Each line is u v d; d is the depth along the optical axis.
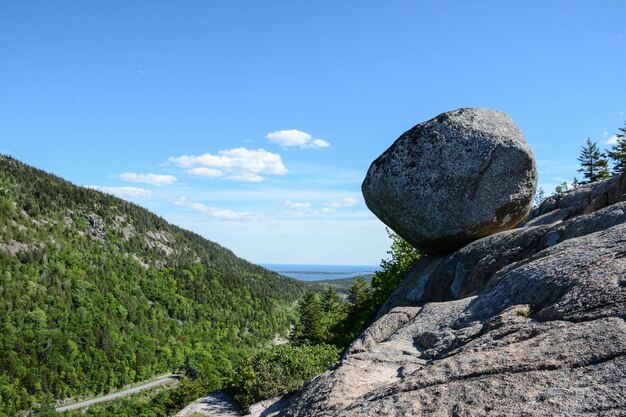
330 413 4.04
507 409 3.07
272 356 12.70
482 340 4.55
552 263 5.62
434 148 10.55
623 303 4.00
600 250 5.43
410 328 6.23
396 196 10.80
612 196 9.01
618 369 3.14
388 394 3.91
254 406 10.88
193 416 10.98
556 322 4.22
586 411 2.82
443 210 10.48
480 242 9.70
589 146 43.00
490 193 10.30
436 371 4.01
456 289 9.41
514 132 10.65
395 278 19.73
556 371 3.38
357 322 24.80
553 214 10.09
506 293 5.63
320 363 12.54
